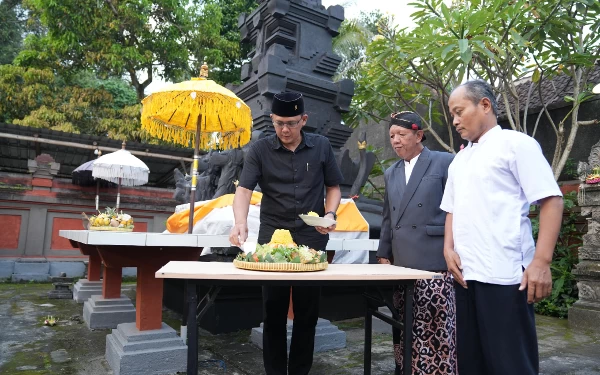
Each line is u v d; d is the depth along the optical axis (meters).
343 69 12.23
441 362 2.30
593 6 5.79
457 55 5.23
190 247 3.29
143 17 10.92
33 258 8.55
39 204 8.78
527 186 1.72
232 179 4.99
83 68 12.09
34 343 3.80
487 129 1.92
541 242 1.67
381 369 3.21
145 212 9.84
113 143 9.27
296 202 2.62
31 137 8.46
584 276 5.10
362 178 5.54
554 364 3.47
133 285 8.11
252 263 1.97
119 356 2.90
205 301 2.01
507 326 1.75
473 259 1.85
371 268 2.28
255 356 3.46
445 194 2.13
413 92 7.79
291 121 2.43
